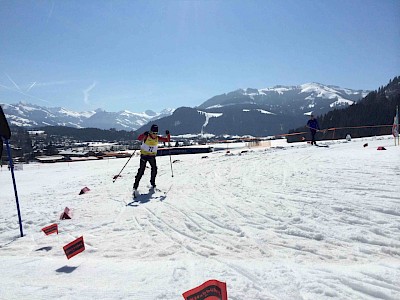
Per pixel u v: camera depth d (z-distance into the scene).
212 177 10.88
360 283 3.12
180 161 17.94
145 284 3.33
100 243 5.03
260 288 3.14
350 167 10.21
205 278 3.44
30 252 4.85
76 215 6.93
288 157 15.02
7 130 6.04
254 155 17.45
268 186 8.48
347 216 5.47
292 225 5.31
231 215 6.12
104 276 3.61
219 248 4.55
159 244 4.84
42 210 7.66
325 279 3.28
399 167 9.47
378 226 4.91
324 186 7.77
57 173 19.11
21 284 3.41
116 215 6.74
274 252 4.29
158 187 9.68
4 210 8.08
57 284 3.40
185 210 6.72
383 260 3.84
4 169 26.86
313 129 22.12
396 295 2.85
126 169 16.55
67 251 4.35
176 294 3.06
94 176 14.47
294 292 3.02
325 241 4.58
